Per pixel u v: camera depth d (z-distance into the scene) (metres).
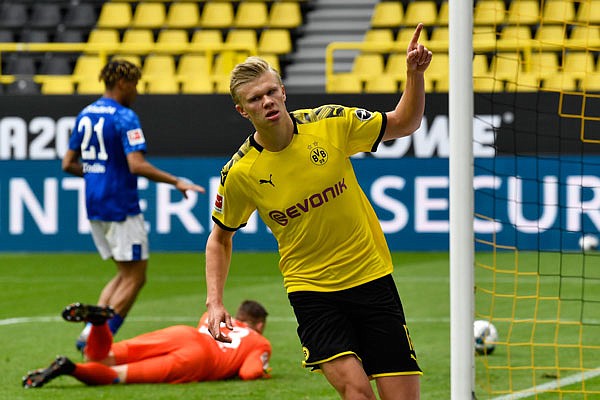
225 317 10.19
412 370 10.10
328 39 41.31
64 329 20.67
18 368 16.80
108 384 15.02
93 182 17.97
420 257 30.72
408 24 40.47
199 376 15.29
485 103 31.22
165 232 32.66
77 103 32.50
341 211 10.01
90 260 31.42
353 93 31.39
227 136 32.38
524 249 30.84
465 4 11.11
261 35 41.09
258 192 10.04
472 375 11.02
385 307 10.13
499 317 21.12
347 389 9.81
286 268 10.38
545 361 16.67
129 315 22.33
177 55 40.84
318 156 9.90
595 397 14.21
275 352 18.00
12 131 32.72
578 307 22.38
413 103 10.02
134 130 17.66
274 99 9.55
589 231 30.91
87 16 42.78
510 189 31.22
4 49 33.53
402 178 31.94
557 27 37.66
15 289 26.25
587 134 30.62
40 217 32.94
